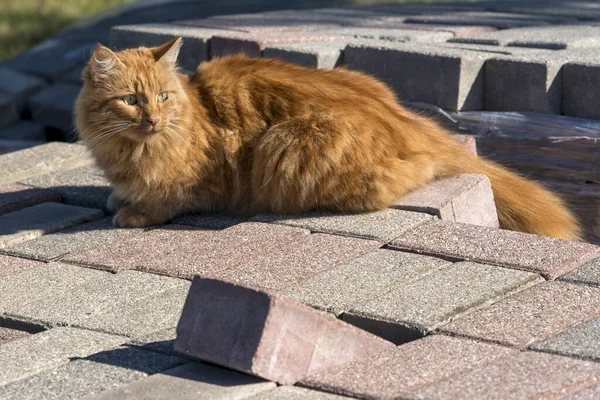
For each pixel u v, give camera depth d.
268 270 5.09
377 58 7.68
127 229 6.09
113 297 4.96
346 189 5.87
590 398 3.60
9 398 3.86
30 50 13.44
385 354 4.11
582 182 7.04
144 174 6.02
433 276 4.91
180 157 6.01
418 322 4.35
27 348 4.39
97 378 4.01
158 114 5.79
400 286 4.80
